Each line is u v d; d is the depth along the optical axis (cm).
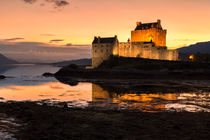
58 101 4509
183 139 1878
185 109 3591
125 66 11831
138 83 8344
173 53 15162
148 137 1906
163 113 3052
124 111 3269
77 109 3234
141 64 11800
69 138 1819
